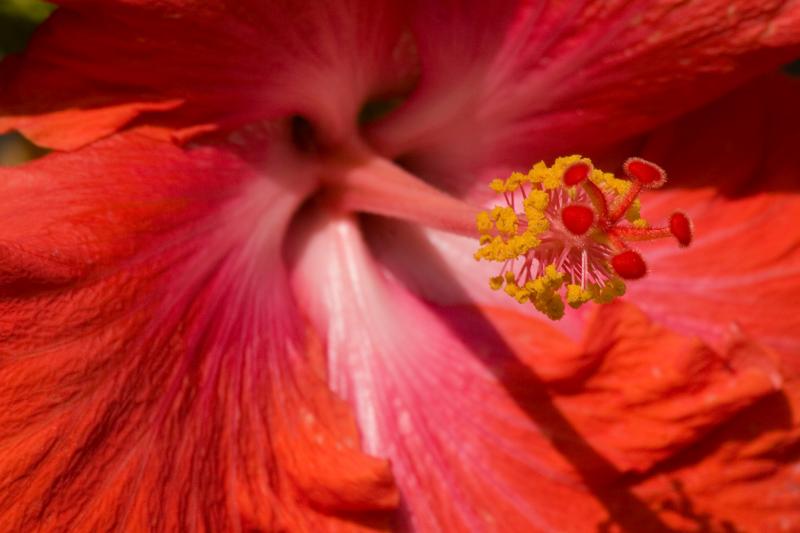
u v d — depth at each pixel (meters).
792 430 0.17
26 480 0.15
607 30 0.17
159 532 0.16
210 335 0.16
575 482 0.17
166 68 0.16
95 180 0.16
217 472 0.16
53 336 0.15
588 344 0.17
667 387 0.17
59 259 0.15
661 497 0.17
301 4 0.16
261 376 0.17
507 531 0.17
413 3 0.17
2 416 0.15
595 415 0.17
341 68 0.17
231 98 0.17
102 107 0.16
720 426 0.17
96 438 0.15
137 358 0.16
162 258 0.16
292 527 0.16
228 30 0.16
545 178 0.16
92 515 0.15
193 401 0.16
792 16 0.17
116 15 0.15
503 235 0.17
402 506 0.17
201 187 0.17
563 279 0.16
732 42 0.17
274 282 0.17
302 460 0.17
